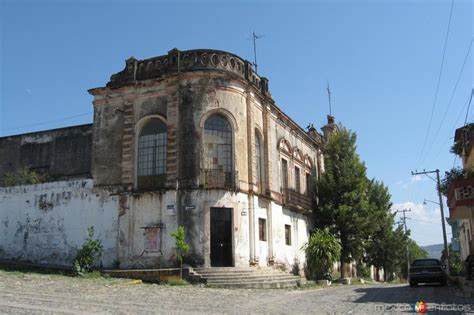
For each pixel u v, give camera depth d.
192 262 24.19
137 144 26.78
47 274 23.52
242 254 25.36
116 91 27.66
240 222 25.64
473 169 23.64
